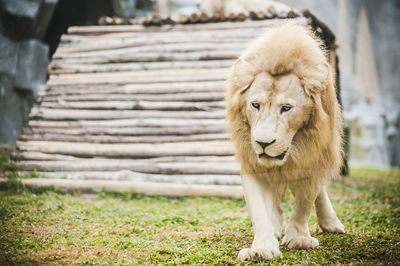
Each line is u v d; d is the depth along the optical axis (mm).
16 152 10047
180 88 10430
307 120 4707
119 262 4520
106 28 11727
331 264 4461
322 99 4840
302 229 5301
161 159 9695
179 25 11469
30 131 10328
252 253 4559
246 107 4773
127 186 9133
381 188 10852
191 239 5637
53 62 11297
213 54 10773
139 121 10211
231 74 5121
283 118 4531
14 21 14570
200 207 8195
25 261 4488
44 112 10531
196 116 10117
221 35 11031
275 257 4633
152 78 10688
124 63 11062
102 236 5727
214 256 4773
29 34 15219
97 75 10984
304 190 5113
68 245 5180
